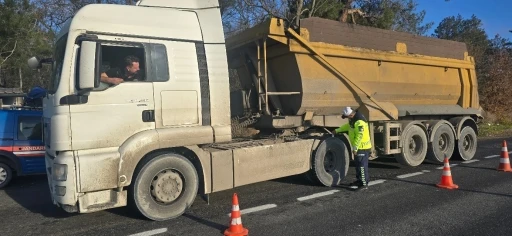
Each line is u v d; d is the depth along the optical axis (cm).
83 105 481
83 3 1930
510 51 3077
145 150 511
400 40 894
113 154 493
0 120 839
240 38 748
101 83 492
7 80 2516
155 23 536
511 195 664
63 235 497
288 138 714
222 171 584
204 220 542
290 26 707
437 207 595
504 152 905
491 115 2511
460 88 1073
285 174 674
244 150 612
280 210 589
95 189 485
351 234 481
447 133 1010
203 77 565
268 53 744
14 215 599
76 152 479
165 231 499
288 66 725
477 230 489
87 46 471
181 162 545
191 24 566
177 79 543
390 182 781
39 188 819
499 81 2514
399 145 887
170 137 528
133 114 510
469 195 668
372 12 2033
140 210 518
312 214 567
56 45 549
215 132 566
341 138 764
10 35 1938
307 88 722
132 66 515
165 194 538
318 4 1828
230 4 1953
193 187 557
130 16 520
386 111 851
